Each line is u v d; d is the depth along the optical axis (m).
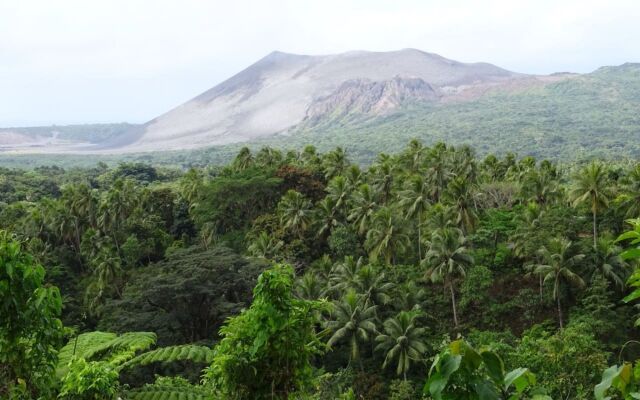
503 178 96.69
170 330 47.12
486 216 76.12
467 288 56.81
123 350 14.52
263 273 9.16
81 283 75.31
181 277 47.47
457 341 4.25
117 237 84.62
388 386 48.25
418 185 66.06
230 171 99.00
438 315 58.38
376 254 62.03
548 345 30.70
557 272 53.12
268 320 8.92
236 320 9.62
